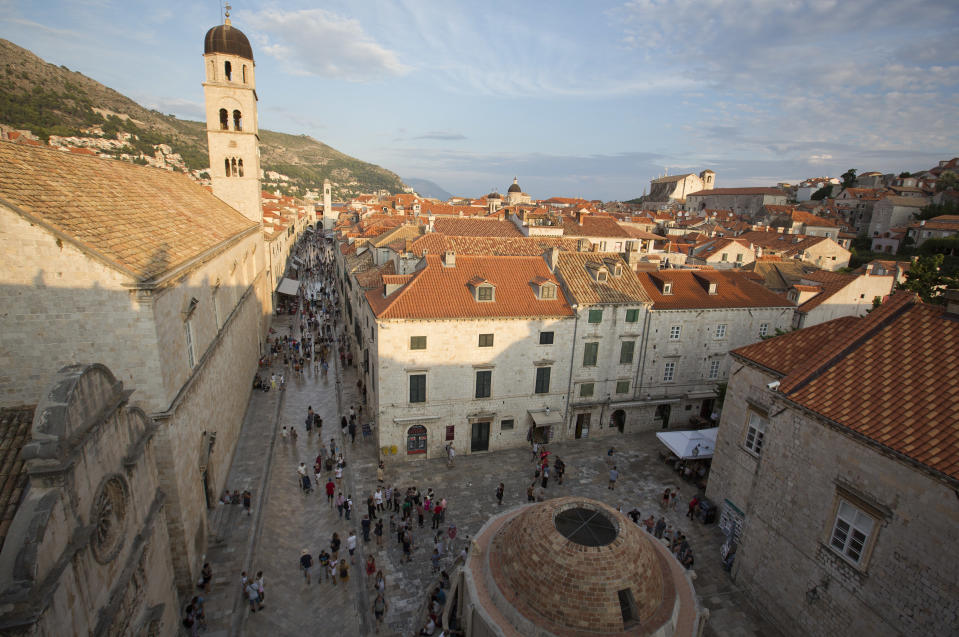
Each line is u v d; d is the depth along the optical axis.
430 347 34.88
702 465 36.38
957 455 15.93
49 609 10.96
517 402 38.16
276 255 78.69
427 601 23.36
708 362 43.19
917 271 37.06
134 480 16.33
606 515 19.88
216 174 55.41
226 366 33.62
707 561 27.50
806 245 87.81
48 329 18.73
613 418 42.41
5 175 18.88
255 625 22.31
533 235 71.75
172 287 22.38
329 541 28.23
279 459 36.03
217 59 52.75
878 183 166.75
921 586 16.48
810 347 26.34
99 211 22.33
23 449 11.25
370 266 54.56
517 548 18.73
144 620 16.45
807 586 21.05
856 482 18.86
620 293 39.47
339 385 49.22
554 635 16.38
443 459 37.16
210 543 26.72
